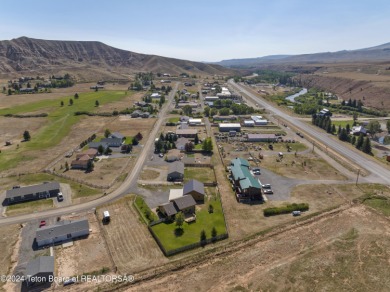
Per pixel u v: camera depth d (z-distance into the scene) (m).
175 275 58.62
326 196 88.44
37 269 57.03
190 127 168.38
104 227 74.00
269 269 59.62
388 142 141.75
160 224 74.75
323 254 63.81
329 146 133.75
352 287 55.00
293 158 119.19
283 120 184.00
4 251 65.38
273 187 94.31
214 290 54.62
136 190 92.56
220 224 75.12
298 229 72.88
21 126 162.38
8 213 80.31
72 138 146.00
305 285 55.56
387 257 62.53
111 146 134.25
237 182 92.75
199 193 85.69
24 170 107.56
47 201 86.44
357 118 192.88
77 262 62.31
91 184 96.06
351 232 71.19
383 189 92.12
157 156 122.31
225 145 136.75
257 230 72.44
